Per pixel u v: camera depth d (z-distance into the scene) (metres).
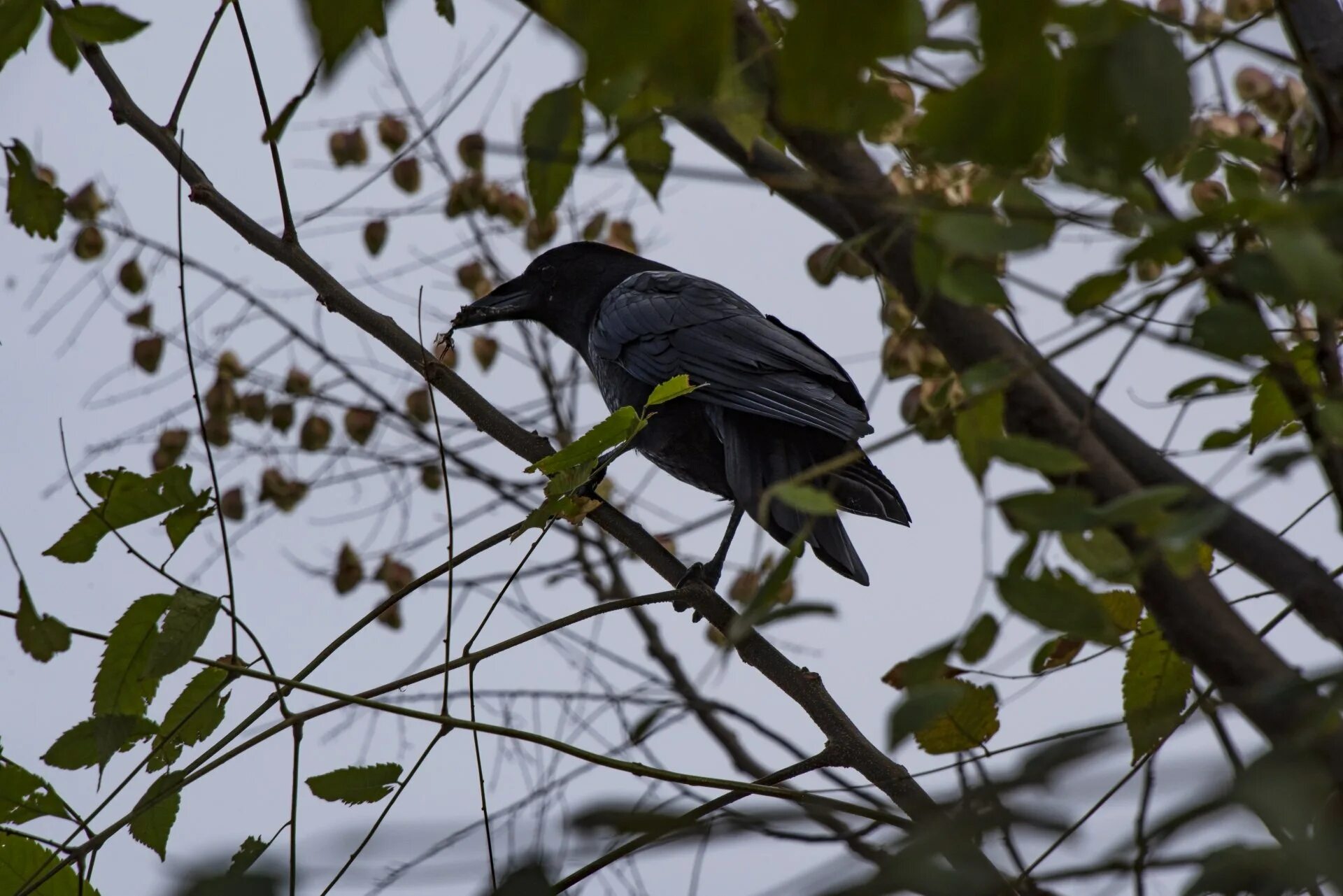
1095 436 5.04
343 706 6.02
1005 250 3.74
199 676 6.07
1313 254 3.27
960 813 2.77
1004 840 2.85
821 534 9.13
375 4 2.95
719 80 2.70
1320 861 2.66
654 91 4.48
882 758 7.13
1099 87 2.99
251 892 3.10
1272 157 4.44
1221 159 4.70
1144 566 4.40
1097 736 2.83
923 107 3.41
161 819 5.73
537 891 3.00
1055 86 2.88
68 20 4.99
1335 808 3.01
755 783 5.79
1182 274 3.86
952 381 6.49
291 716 5.95
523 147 4.22
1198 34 3.75
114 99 7.80
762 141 5.36
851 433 10.15
